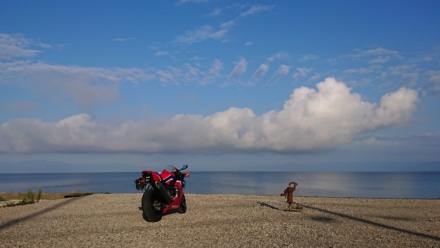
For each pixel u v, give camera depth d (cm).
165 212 1119
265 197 1752
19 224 1033
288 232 884
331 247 740
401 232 887
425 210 1309
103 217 1135
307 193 4209
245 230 910
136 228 950
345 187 6212
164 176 1104
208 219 1083
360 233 873
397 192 4616
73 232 905
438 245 757
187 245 764
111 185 7650
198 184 7631
